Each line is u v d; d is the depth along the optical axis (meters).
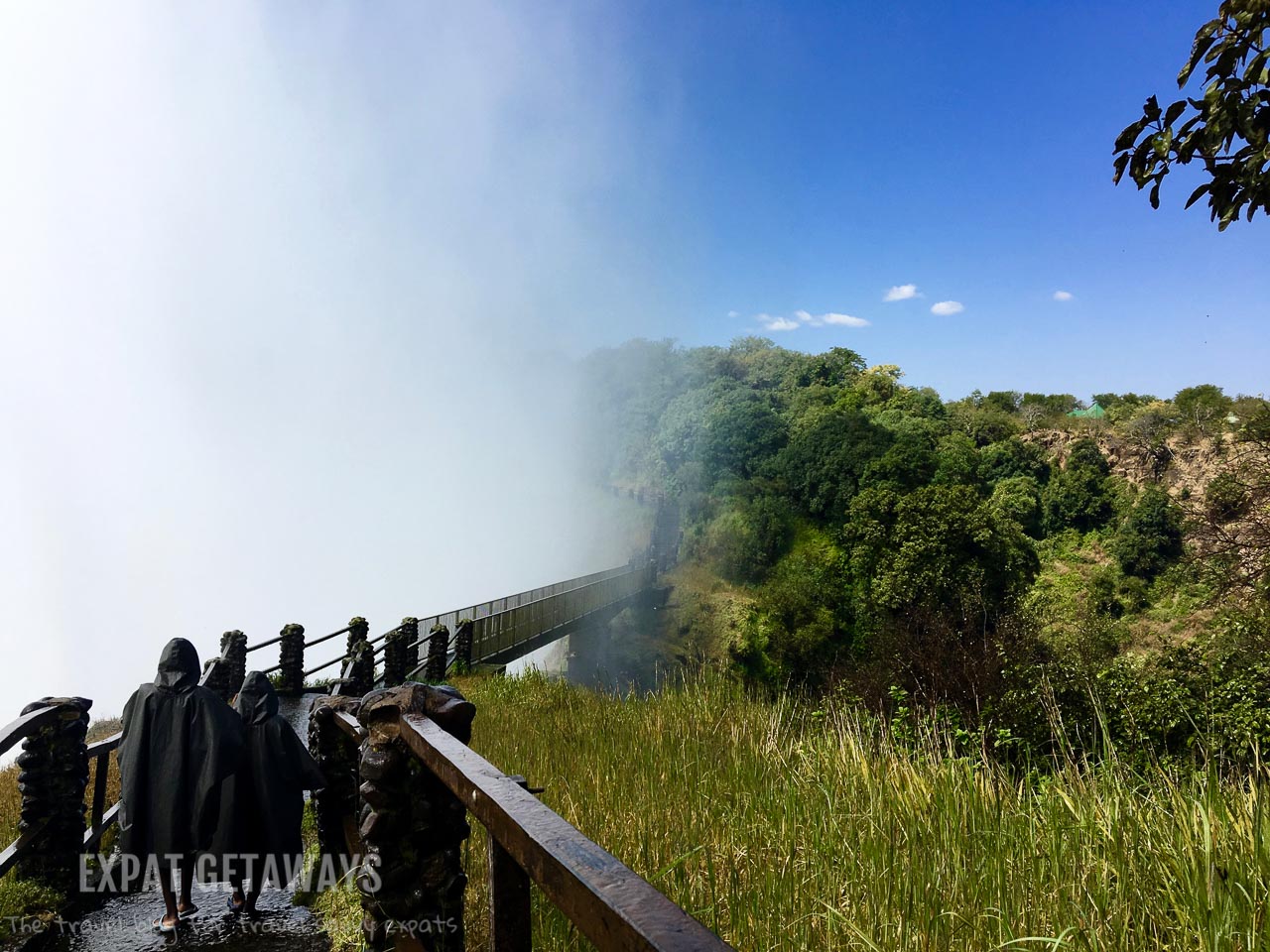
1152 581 61.66
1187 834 2.70
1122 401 112.62
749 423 69.25
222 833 3.97
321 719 4.34
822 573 53.12
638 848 3.77
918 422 80.19
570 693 10.37
